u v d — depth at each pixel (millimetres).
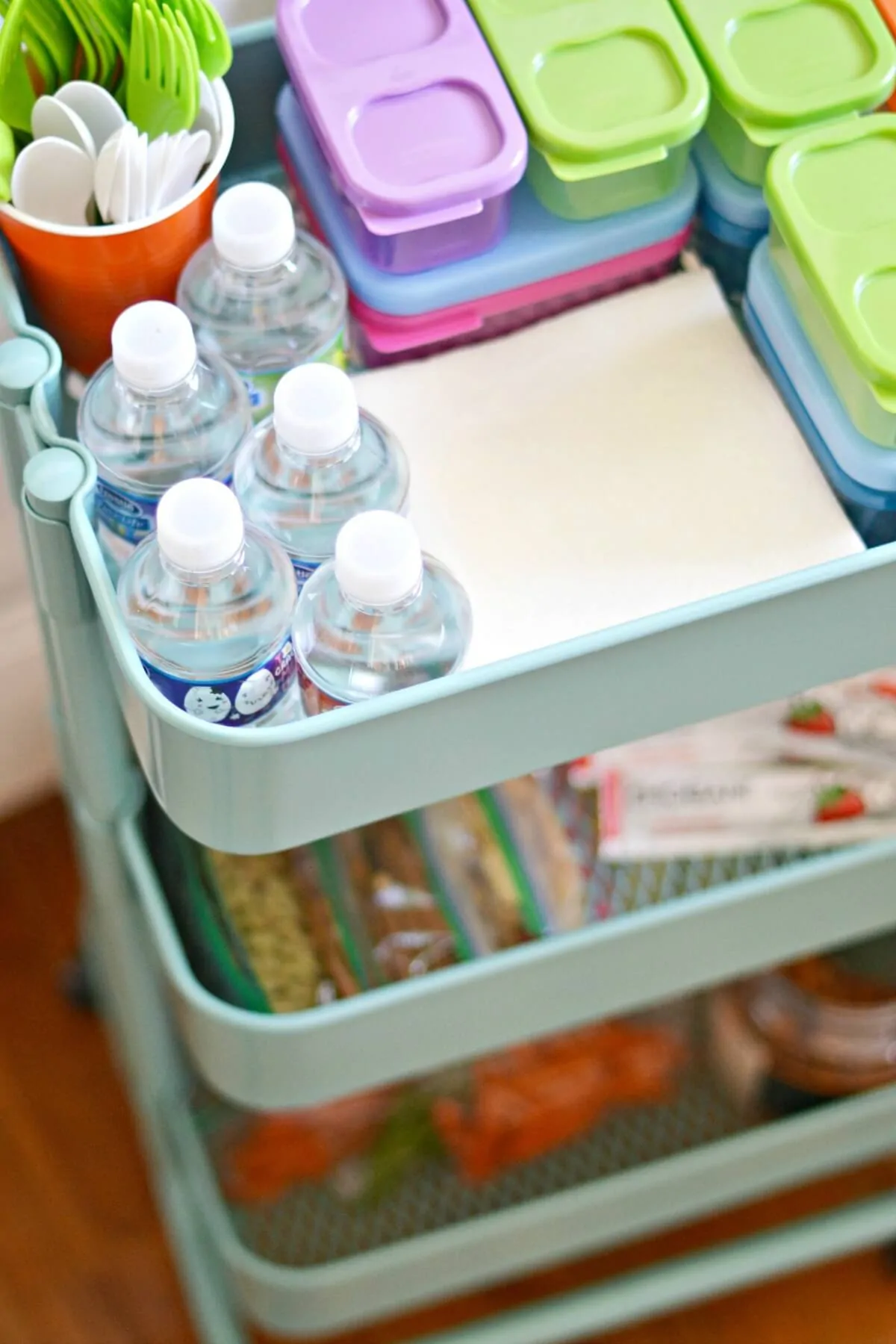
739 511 729
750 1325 1225
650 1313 1167
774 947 887
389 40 735
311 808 641
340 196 758
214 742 587
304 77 719
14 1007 1342
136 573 651
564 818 898
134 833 865
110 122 693
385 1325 1219
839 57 748
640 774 898
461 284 750
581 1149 1201
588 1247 1145
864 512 749
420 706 601
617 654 630
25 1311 1223
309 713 667
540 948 799
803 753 900
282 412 628
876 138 732
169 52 662
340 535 607
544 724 657
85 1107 1303
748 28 755
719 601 628
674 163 755
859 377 691
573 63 736
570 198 751
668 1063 1217
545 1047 1203
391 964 886
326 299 734
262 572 640
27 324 691
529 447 744
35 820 1417
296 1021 769
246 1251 1057
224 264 688
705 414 753
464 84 723
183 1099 1151
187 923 921
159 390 646
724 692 695
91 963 1280
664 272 818
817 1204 1275
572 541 722
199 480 615
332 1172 1181
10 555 1171
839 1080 1167
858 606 666
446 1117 1191
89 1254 1244
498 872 894
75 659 719
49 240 669
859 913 882
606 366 766
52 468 631
